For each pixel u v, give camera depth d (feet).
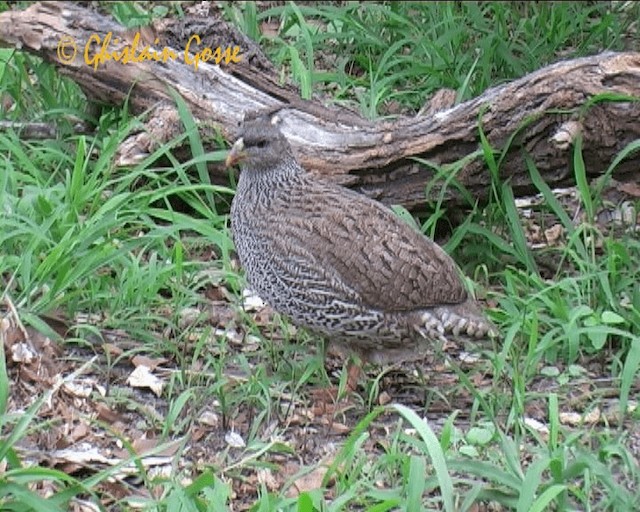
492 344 35.22
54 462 30.86
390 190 40.63
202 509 28.12
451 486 27.27
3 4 52.70
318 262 33.01
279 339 36.91
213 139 41.68
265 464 30.53
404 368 36.01
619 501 28.91
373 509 27.25
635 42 52.08
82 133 44.86
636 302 36.91
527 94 38.68
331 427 33.27
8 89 45.57
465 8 53.47
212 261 39.42
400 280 32.96
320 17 53.88
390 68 50.39
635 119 38.55
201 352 35.73
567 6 53.78
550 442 30.25
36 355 34.09
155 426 32.81
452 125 39.60
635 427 33.19
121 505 29.22
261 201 33.96
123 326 36.14
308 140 40.68
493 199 40.50
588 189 38.93
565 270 40.45
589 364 36.09
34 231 35.94
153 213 38.19
